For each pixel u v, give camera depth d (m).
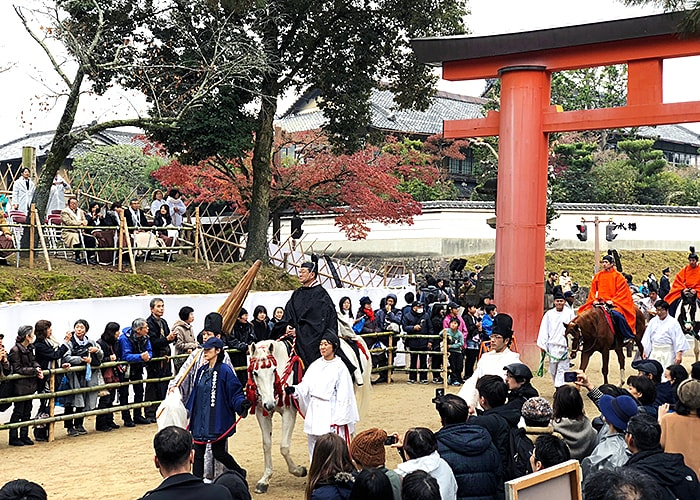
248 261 22.39
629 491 4.10
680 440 5.94
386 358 17.09
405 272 32.50
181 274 19.83
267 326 14.00
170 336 12.67
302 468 9.23
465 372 16.95
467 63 17.25
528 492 4.28
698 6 9.06
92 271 17.94
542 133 16.53
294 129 43.12
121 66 18.75
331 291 18.78
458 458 5.52
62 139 19.09
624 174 40.50
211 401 8.04
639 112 15.35
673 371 7.99
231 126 20.45
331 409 8.35
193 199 25.41
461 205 33.94
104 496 8.45
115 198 24.73
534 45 16.25
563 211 36.06
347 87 22.81
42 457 10.19
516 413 6.34
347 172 24.23
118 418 13.05
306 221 36.28
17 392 10.79
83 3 19.00
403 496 4.54
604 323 13.95
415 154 35.28
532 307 16.42
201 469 8.08
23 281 16.16
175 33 20.67
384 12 21.86
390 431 11.71
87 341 11.72
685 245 37.72
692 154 52.38
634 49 15.46
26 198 19.08
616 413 6.00
